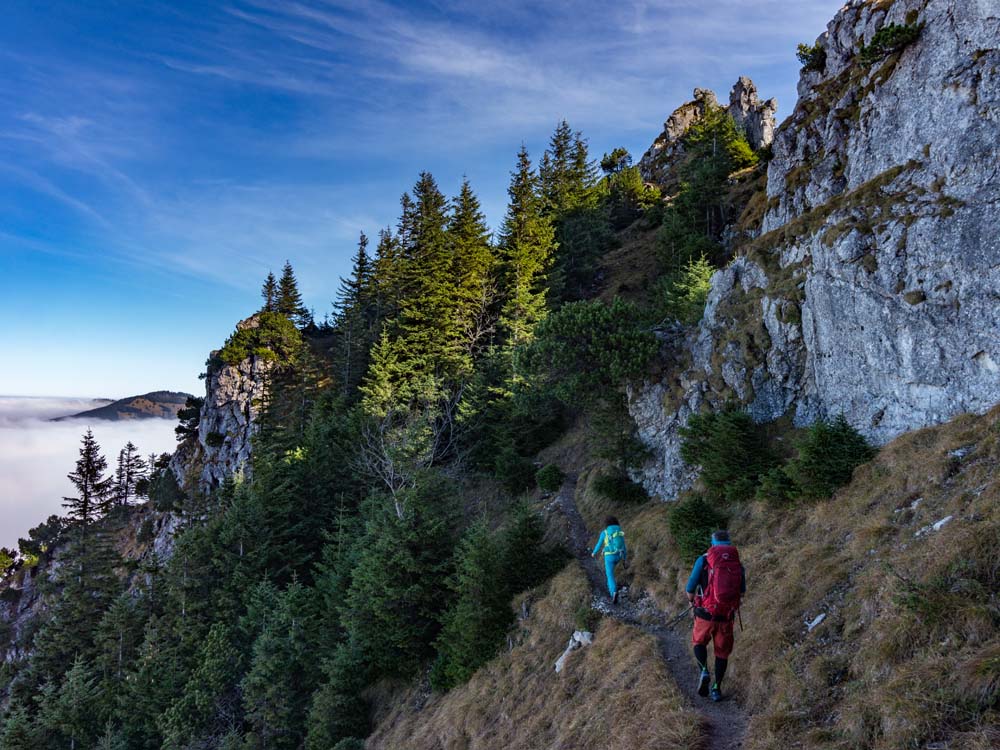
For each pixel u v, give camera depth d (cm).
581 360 2227
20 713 3381
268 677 2369
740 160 5594
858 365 1423
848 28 2297
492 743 1331
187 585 3406
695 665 995
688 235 4238
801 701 670
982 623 555
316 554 3644
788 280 1766
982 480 855
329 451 3906
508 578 1858
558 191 6072
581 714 1079
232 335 7112
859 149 1795
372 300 6531
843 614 773
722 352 1903
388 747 1767
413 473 2897
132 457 9188
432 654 2100
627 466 2155
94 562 4909
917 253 1301
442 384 3922
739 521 1406
